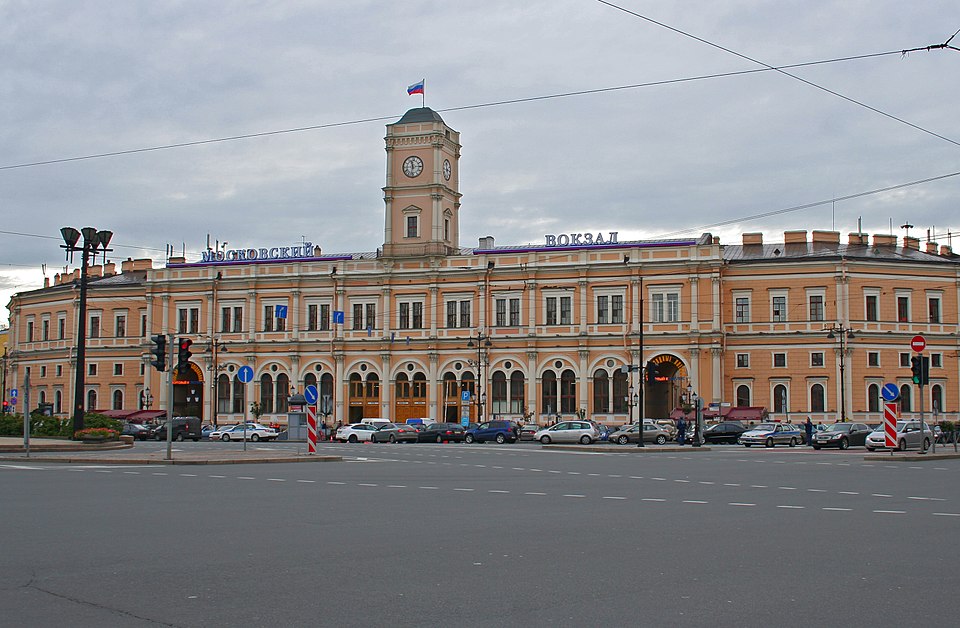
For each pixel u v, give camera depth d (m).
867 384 93.06
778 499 26.44
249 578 13.99
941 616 11.89
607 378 96.31
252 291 105.50
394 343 101.50
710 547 17.16
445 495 26.94
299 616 11.70
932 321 95.19
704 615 11.85
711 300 93.88
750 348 95.06
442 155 103.00
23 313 122.81
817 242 101.88
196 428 90.62
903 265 94.69
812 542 17.88
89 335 112.25
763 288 95.25
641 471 39.00
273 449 60.97
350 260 103.56
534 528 19.59
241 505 23.58
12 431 55.66
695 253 94.31
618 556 16.08
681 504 24.84
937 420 90.44
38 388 117.94
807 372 93.62
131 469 37.31
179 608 12.08
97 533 18.34
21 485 28.77
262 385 105.19
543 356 97.88
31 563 15.10
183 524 19.75
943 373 94.94
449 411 100.25
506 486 30.47
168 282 107.56
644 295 95.50
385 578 14.03
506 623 11.41
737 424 81.69
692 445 71.12
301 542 17.39
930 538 18.52
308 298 104.69
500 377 99.31
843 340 92.25
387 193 103.19
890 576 14.45
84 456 43.50
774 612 12.03
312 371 104.00
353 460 46.91
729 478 34.81
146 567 14.81
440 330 100.75
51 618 11.56
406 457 51.28
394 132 103.50
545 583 13.73
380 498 25.81
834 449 68.06
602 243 99.06
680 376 96.31
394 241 103.00
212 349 105.44
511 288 99.12
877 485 31.61
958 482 33.03
